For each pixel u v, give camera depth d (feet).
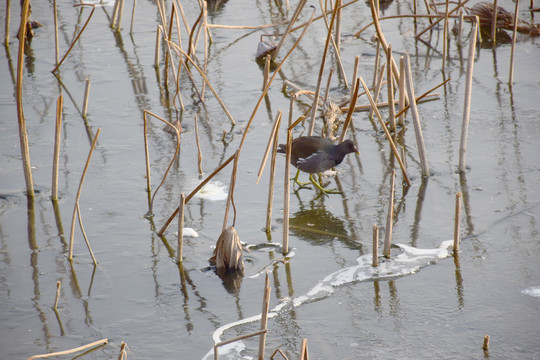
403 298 29.76
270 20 70.69
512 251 32.73
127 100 54.39
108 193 40.27
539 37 63.62
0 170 43.16
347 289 30.68
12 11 73.67
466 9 67.87
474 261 32.22
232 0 77.61
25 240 35.45
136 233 35.96
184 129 48.96
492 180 39.75
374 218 37.01
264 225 36.65
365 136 47.52
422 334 27.22
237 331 27.99
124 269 32.78
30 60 62.69
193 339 27.53
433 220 36.24
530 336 26.63
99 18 73.31
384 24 69.26
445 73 56.80
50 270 32.78
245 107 52.54
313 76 57.77
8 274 32.42
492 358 25.52
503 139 44.70
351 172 42.70
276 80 57.31
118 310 29.60
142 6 76.64
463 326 27.55
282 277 31.91
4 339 27.66
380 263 32.55
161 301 30.25
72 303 30.14
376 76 53.42
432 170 41.65
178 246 32.91
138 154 45.42
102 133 48.67
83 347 24.76
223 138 47.06
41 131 48.96
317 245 34.63
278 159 44.50
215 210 38.27
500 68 56.95
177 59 62.28
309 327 28.12
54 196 39.34
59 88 56.80
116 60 62.54
